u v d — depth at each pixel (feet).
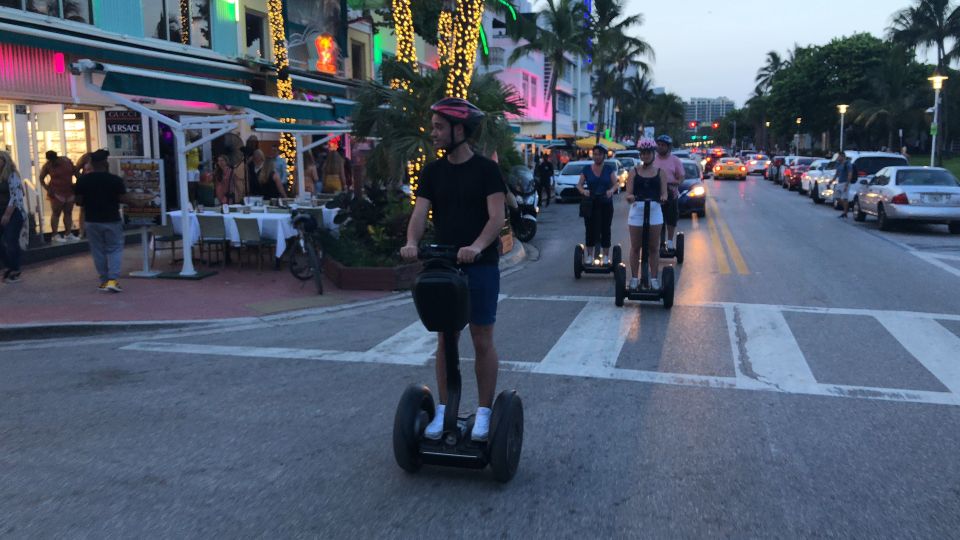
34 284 34.04
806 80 222.07
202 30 59.31
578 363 21.76
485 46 89.56
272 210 40.40
